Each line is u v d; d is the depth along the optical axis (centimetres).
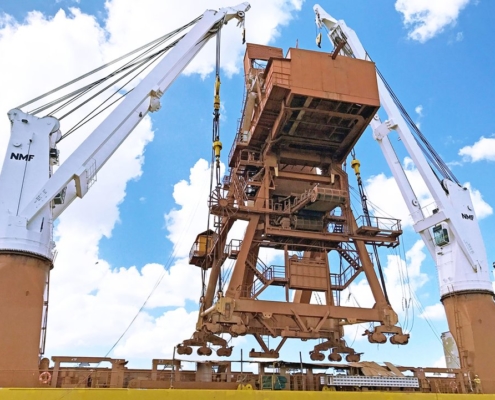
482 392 2664
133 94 2706
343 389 2238
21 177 2391
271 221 3039
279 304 2739
